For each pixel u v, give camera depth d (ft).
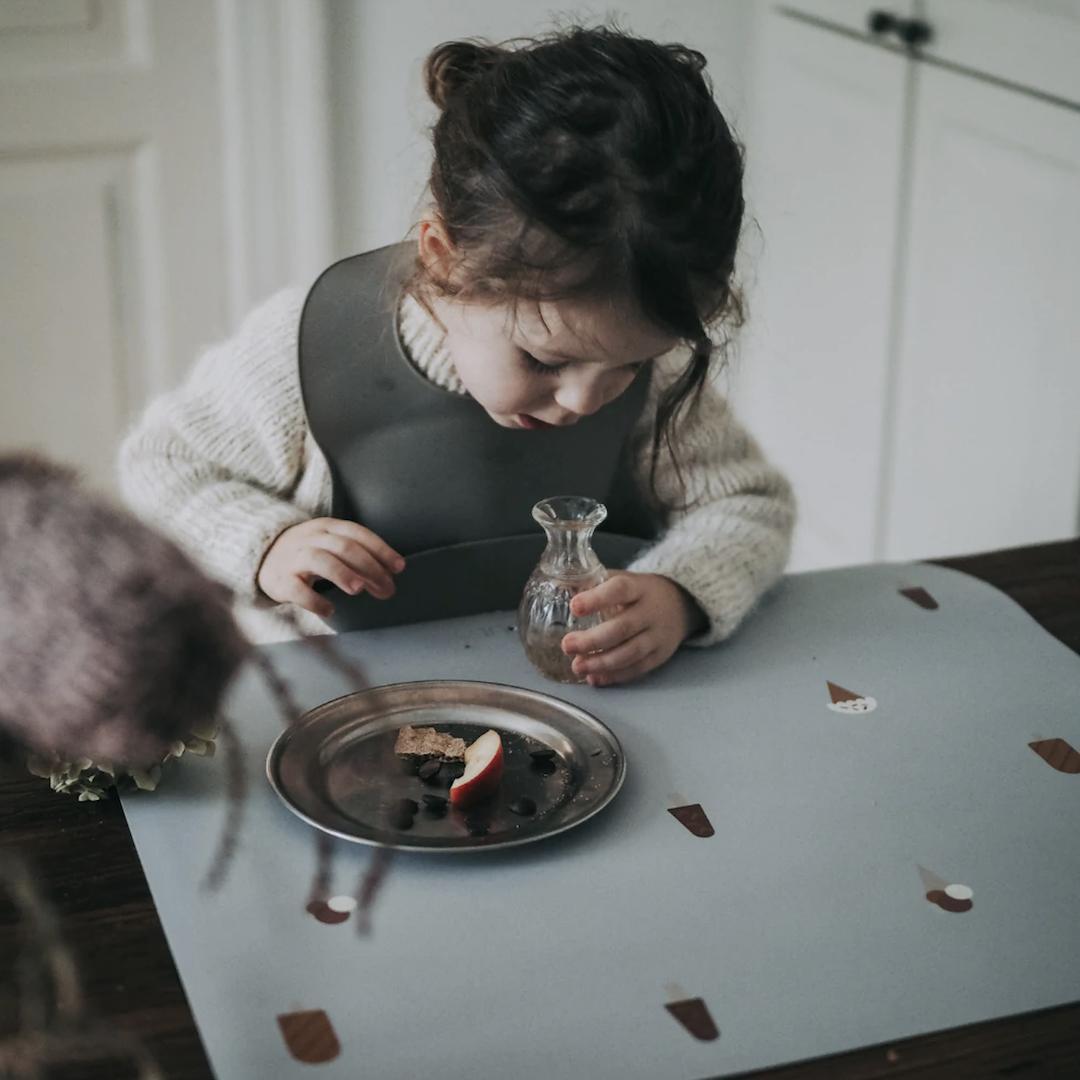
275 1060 2.15
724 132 3.31
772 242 7.99
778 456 8.27
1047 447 6.07
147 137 7.36
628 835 2.71
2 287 7.43
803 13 7.37
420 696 3.11
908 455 7.07
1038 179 5.89
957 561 3.98
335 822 2.67
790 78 7.55
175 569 1.53
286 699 3.10
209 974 2.32
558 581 3.28
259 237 7.66
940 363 6.72
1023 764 3.00
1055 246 5.84
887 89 6.75
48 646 1.45
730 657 3.41
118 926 2.44
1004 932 2.49
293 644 3.37
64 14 7.05
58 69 7.12
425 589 3.81
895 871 2.64
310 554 3.54
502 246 3.13
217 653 1.56
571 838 2.70
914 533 7.11
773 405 8.23
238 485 3.95
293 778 2.80
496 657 3.37
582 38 3.36
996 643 3.51
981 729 3.12
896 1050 2.22
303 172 7.49
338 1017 2.23
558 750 2.97
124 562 1.49
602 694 3.22
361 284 3.87
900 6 6.59
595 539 3.96
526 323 3.18
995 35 6.01
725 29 7.80
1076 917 2.54
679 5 7.67
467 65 3.69
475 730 3.04
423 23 7.34
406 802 2.74
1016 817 2.82
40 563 1.47
